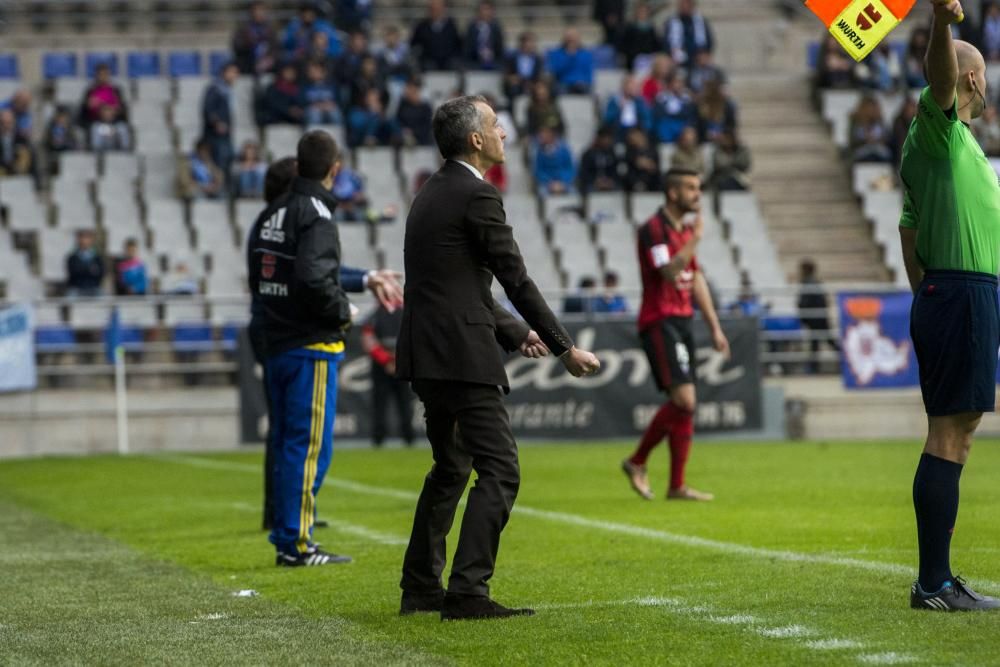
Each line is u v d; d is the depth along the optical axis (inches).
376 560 895.7
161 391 2180.1
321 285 868.0
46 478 1678.2
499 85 2928.2
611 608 673.0
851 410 2223.2
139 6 3253.0
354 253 2516.0
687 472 1574.8
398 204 2682.1
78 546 1016.9
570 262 2556.6
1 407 2124.8
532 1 3378.4
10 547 1017.5
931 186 639.8
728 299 2401.6
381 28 3341.5
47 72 3075.8
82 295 2316.7
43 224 2578.7
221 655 583.8
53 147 2719.0
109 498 1406.3
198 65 3105.3
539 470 1649.9
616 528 1032.8
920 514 643.5
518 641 591.8
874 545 903.7
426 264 650.2
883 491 1310.3
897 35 3388.3
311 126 2765.7
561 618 645.3
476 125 657.6
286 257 885.2
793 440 2174.0
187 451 2158.0
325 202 889.5
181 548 989.8
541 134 2699.3
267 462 1083.9
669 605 677.9
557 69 2977.4
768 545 912.3
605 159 2682.1
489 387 648.4
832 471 1562.5
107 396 2164.1
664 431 1250.6
